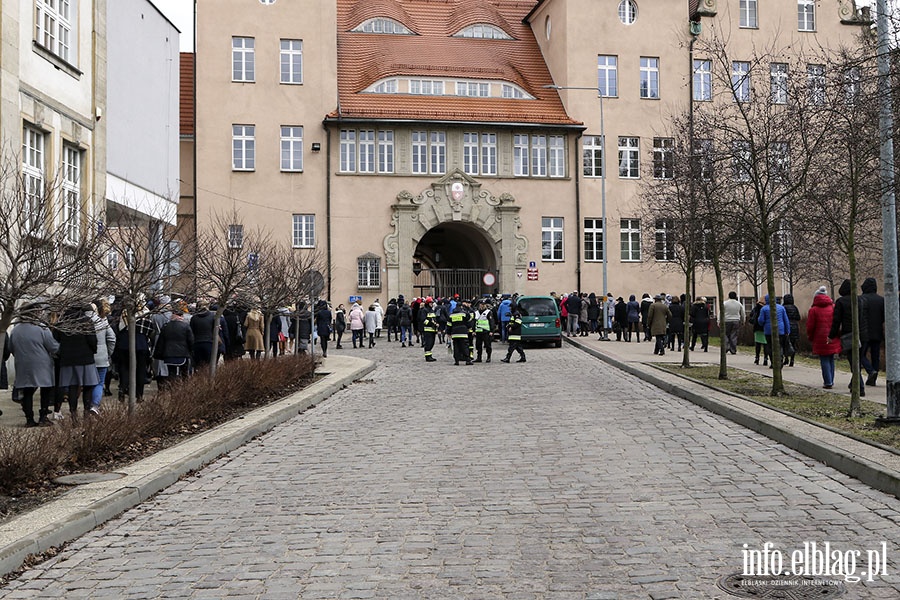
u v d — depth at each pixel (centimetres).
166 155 3027
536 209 4628
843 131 1437
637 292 4709
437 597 609
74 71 2117
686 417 1472
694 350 3052
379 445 1281
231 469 1124
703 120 2141
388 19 5038
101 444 1110
